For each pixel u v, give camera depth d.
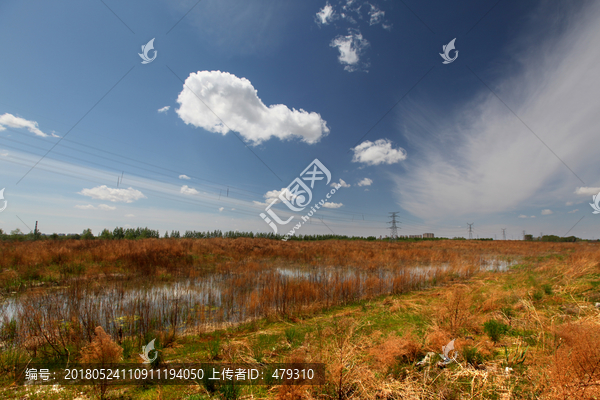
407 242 44.97
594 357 3.07
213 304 8.86
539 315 5.85
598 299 6.96
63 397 3.75
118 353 4.38
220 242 25.20
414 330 6.02
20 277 10.73
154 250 17.00
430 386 3.57
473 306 7.43
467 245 37.50
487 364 4.12
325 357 4.32
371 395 3.47
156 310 7.79
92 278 11.41
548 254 23.61
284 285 9.88
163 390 3.92
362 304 9.12
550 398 3.03
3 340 5.78
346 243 36.69
